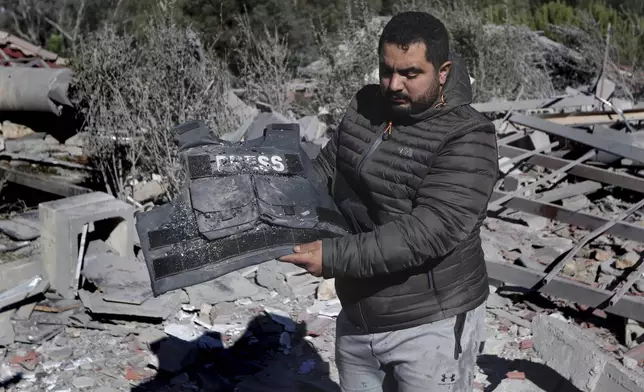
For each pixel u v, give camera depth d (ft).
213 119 23.79
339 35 34.99
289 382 13.42
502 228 21.12
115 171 22.53
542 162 23.59
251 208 7.97
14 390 13.07
